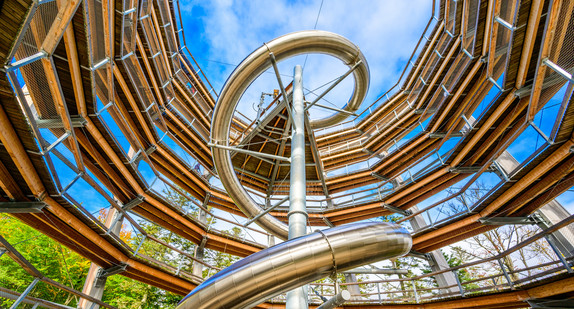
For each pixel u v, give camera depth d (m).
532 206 11.79
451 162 14.93
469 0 11.84
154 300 21.38
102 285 12.75
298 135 7.86
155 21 15.62
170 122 17.39
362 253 5.46
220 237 15.97
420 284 23.72
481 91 13.20
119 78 11.27
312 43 9.20
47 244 17.67
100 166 11.79
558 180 9.77
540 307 10.02
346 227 5.81
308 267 5.15
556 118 7.79
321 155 22.61
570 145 8.45
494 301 10.95
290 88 14.51
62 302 17.73
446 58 15.77
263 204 20.09
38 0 4.47
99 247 10.86
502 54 10.42
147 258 12.41
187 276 13.55
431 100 17.03
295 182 6.93
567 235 12.05
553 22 6.06
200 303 5.06
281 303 14.45
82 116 9.12
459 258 24.41
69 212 9.09
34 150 6.79
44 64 5.84
